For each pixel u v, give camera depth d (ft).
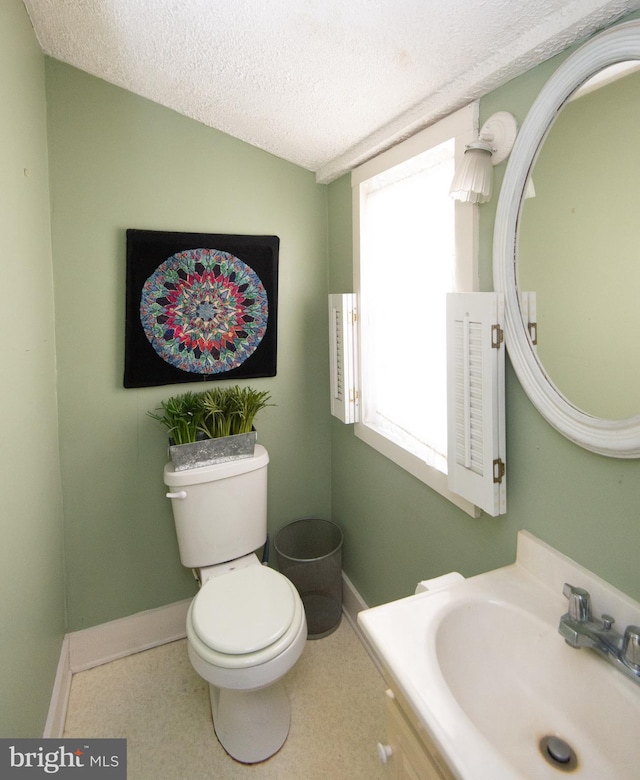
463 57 3.45
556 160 3.00
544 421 3.34
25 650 4.17
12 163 3.98
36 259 4.83
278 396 6.99
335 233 6.60
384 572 6.10
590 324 2.83
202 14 3.75
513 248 3.35
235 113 5.45
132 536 6.41
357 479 6.64
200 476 5.77
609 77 2.63
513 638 3.17
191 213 6.07
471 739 2.26
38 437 4.81
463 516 4.39
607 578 2.97
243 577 5.49
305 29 3.67
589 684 2.78
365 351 6.02
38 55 4.97
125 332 5.92
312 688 5.90
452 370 3.89
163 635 6.75
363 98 4.43
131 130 5.67
